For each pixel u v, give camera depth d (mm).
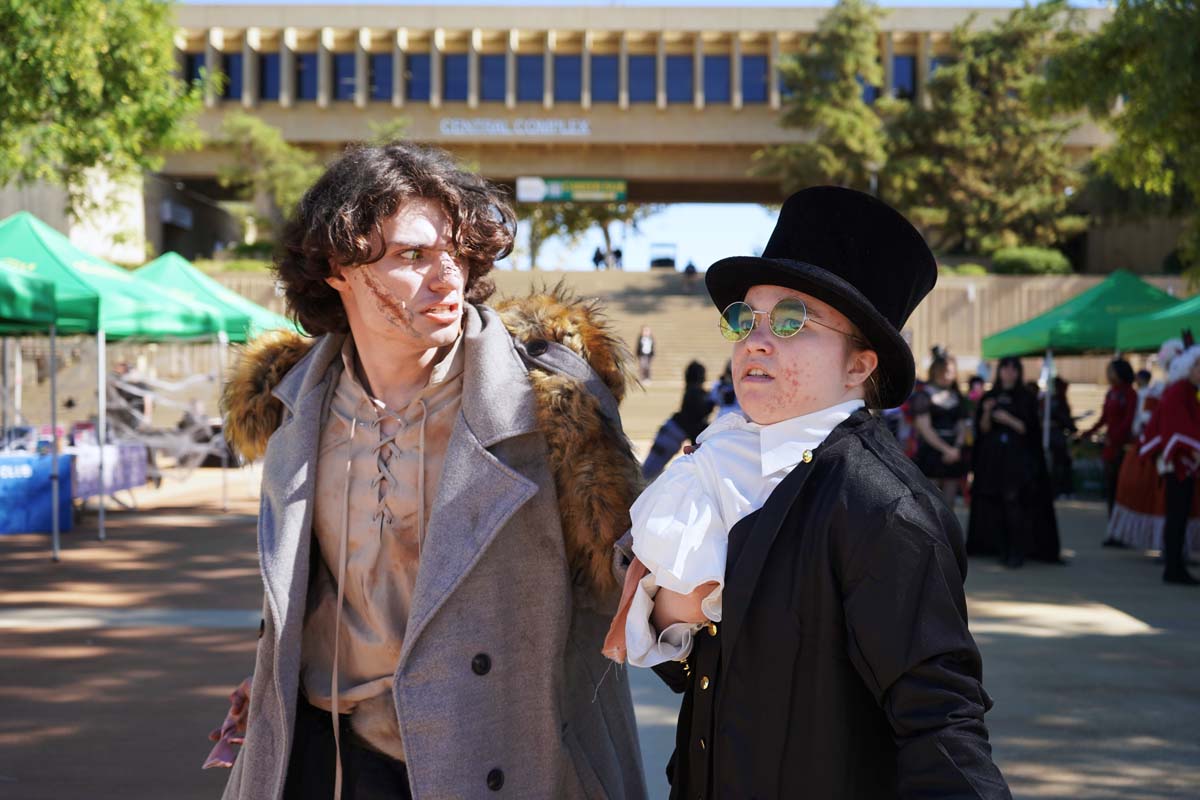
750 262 1686
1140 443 9883
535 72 50250
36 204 38469
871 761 1585
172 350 26797
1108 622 7008
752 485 1690
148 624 6980
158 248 47438
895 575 1532
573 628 2102
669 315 39500
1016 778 4223
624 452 2031
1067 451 15625
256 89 49500
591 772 2039
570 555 2047
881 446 1663
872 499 1570
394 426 2047
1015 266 40438
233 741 2262
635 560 1838
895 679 1521
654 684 5488
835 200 1712
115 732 4805
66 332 11445
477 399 1991
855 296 1625
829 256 1698
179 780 4227
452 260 2016
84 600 7773
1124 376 11922
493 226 2064
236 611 7402
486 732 1909
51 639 6547
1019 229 43062
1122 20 12312
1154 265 46781
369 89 50188
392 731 1982
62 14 12289
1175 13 11367
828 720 1572
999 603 7656
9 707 5164
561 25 49156
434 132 49938
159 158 15086
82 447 12375
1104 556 9922
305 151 50375
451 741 1876
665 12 49250
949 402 10320
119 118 13617
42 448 11914
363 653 2006
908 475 1633
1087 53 12898
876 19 43375
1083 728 4820
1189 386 8453
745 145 50719
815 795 1567
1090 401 30000
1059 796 4043
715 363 36000
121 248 40906
